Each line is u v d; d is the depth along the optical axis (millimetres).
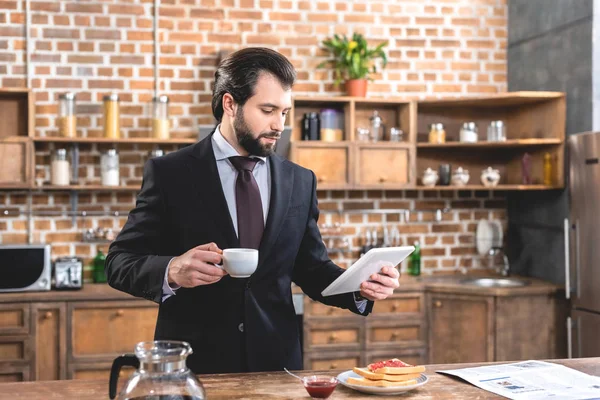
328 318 4348
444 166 4750
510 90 5105
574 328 4234
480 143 4551
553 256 4594
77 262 4203
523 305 4312
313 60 4871
